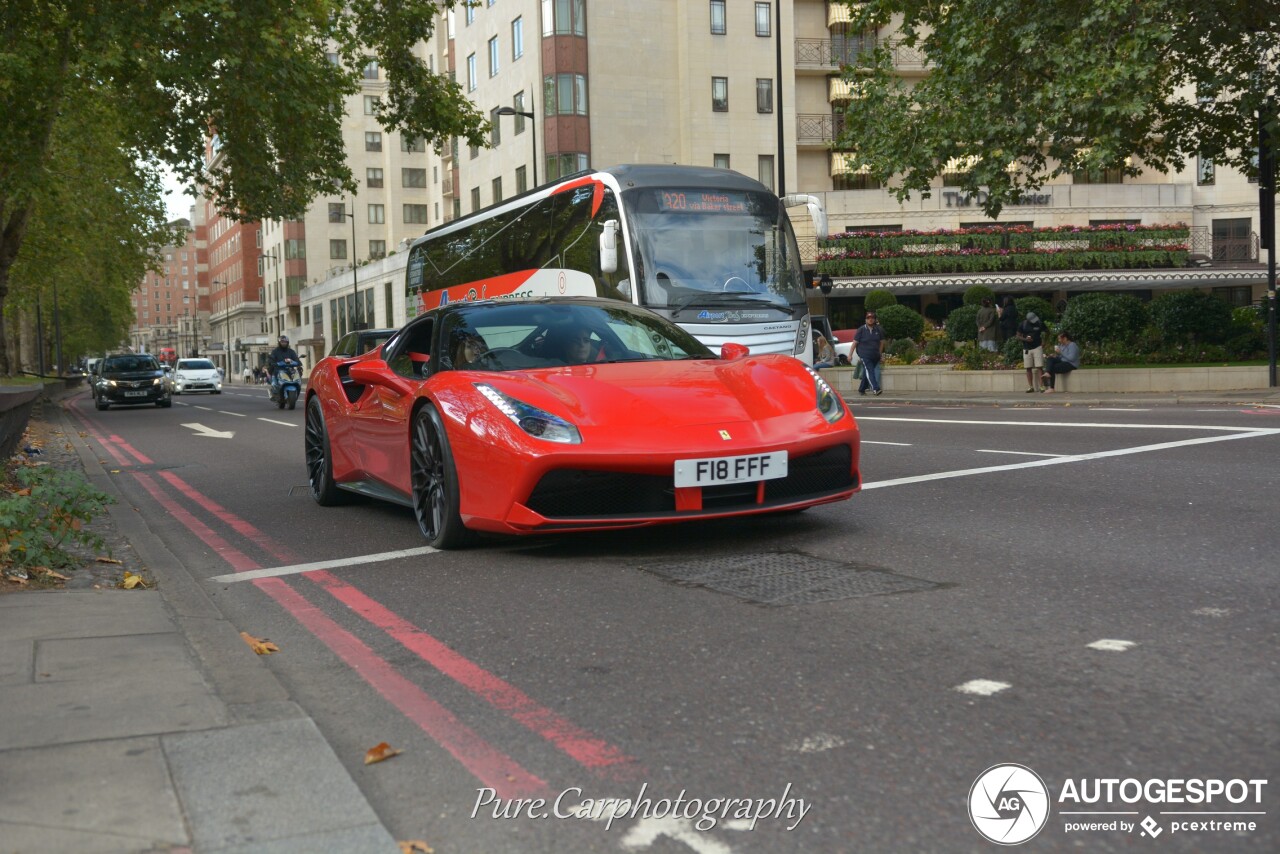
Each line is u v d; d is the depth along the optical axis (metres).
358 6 20.78
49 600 4.19
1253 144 19.30
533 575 4.75
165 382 30.02
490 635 3.82
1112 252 40.09
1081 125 16.41
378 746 2.70
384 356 6.80
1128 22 15.59
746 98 43.81
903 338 27.75
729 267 13.52
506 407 5.06
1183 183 42.84
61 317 75.25
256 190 19.62
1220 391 15.48
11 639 3.58
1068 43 15.86
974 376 19.59
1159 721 2.64
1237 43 17.09
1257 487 6.33
